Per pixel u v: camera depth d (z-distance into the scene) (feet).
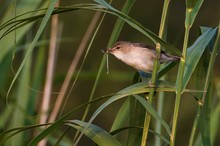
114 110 71.87
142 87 22.71
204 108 25.07
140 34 77.41
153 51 29.84
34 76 33.32
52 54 35.27
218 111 29.09
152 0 79.97
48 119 34.24
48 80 34.76
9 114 32.30
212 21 78.84
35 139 21.65
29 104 32.60
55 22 35.60
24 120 32.17
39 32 20.34
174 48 21.70
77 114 70.69
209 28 24.58
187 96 68.95
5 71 31.19
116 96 21.91
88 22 75.97
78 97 73.87
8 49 28.68
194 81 26.03
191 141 23.45
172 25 77.77
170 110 52.13
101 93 74.28
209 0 79.30
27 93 32.60
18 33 28.76
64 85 33.63
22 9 28.81
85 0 73.77
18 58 51.83
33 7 28.73
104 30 77.51
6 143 30.45
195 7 21.95
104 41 77.30
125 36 77.61
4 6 30.35
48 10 20.52
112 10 20.86
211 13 78.95
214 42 24.82
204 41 23.09
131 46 30.14
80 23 75.72
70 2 73.10
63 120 21.33
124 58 30.30
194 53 22.79
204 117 25.08
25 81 32.53
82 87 74.02
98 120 71.51
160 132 29.76
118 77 33.40
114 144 22.40
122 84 74.79
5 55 29.73
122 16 20.93
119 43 30.66
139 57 29.89
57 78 35.19
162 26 22.38
